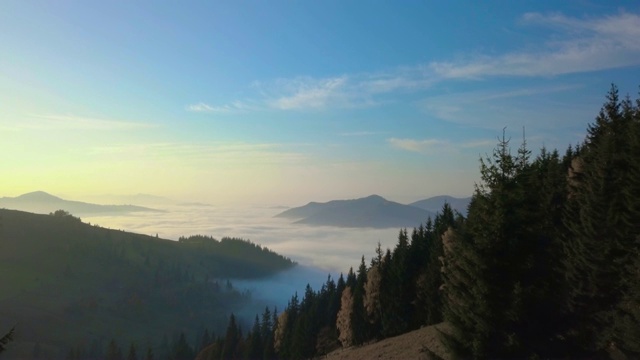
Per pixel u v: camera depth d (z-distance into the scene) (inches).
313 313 3201.3
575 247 1112.8
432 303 1996.8
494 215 667.4
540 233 668.7
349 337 2556.6
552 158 1604.3
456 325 692.7
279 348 3412.9
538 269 657.0
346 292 2736.2
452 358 691.4
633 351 790.5
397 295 2265.0
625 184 1045.8
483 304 652.1
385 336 2283.5
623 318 840.3
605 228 1064.2
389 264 2436.0
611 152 1123.3
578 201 1214.9
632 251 927.7
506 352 642.8
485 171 689.0
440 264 1984.5
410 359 1320.1
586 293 1043.9
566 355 687.7
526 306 633.6
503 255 654.5
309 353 3014.3
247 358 3516.2
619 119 1293.1
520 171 685.3
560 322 656.4
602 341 801.6
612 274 1020.5
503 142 687.1
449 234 736.3
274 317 4384.8
